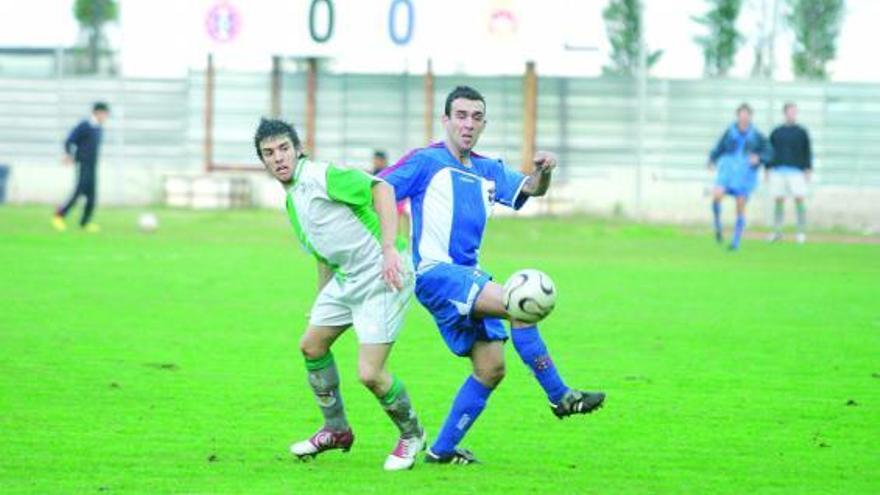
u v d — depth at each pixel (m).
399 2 76.50
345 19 77.44
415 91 83.81
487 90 83.19
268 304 41.19
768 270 53.56
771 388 28.52
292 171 20.39
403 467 21.02
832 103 80.81
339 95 84.56
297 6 78.38
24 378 28.45
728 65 98.50
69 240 61.31
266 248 59.62
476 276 20.91
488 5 75.69
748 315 40.12
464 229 21.30
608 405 26.47
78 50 102.38
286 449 22.39
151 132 87.31
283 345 33.50
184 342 33.75
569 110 82.44
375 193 20.27
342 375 29.55
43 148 88.75
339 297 20.78
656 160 81.81
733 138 63.12
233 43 79.25
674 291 45.97
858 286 48.09
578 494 19.56
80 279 46.72
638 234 70.81
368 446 22.77
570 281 48.56
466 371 30.31
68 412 25.06
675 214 80.69
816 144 80.94
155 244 60.53
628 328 37.22
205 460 21.47
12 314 38.09
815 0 93.88
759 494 19.77
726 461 21.89
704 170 81.69
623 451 22.59
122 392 27.08
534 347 20.39
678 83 81.50
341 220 20.33
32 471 20.59
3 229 66.12
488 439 23.45
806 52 94.19
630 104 82.00
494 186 21.77
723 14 98.31
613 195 81.88
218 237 64.81
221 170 83.88
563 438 23.55
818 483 20.47
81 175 66.56
